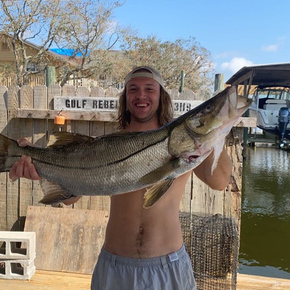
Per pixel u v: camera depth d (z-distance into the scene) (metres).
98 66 17.14
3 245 4.50
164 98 2.30
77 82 17.16
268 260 5.87
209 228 3.62
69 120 4.46
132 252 1.94
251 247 6.35
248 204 8.58
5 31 15.52
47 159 2.08
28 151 2.12
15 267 3.92
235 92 1.78
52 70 4.83
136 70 2.23
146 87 2.19
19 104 4.55
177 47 21.20
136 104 2.20
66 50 17.41
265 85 17.14
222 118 1.77
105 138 1.97
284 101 16.62
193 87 20.47
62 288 3.62
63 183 2.04
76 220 4.30
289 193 9.48
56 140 2.09
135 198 1.98
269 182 10.66
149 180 1.84
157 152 1.85
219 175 2.06
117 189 1.92
